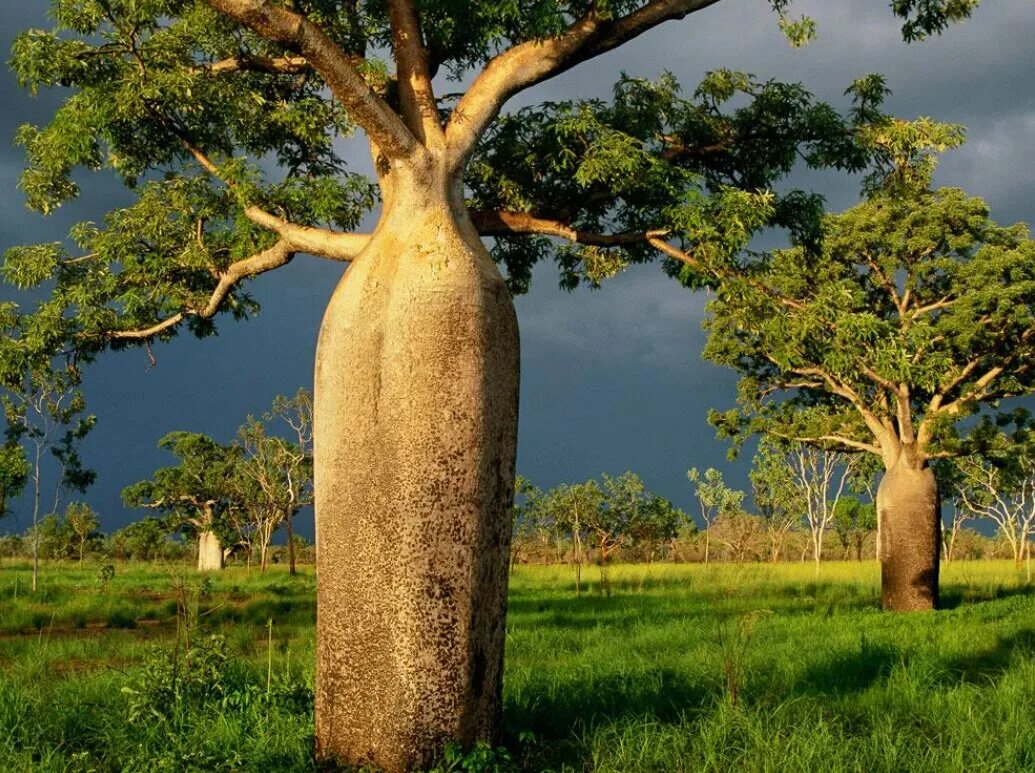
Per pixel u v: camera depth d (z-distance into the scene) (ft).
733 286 25.93
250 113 29.66
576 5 25.12
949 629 48.88
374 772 20.34
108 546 195.93
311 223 27.30
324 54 20.42
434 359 21.02
